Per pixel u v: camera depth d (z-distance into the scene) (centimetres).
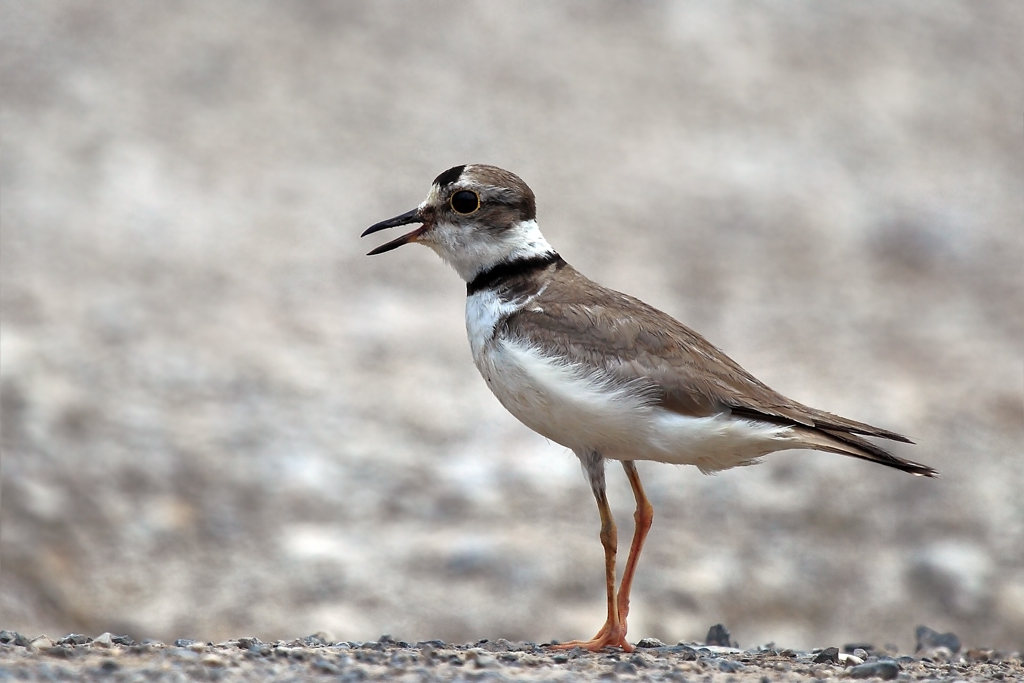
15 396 1444
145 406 1491
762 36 2559
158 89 2206
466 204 762
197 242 1873
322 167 2084
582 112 2288
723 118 2330
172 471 1388
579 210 2016
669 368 704
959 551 1316
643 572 1272
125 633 1167
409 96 2284
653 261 1911
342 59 2356
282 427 1491
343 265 1867
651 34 2520
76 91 2164
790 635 1216
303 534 1321
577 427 718
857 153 2278
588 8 2580
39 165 1980
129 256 1817
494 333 747
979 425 1550
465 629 1202
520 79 2358
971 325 1845
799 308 1842
